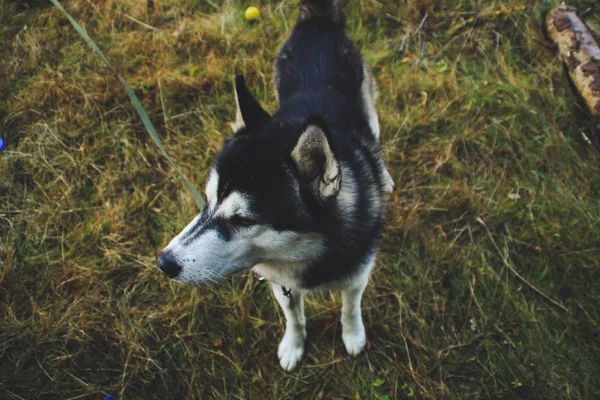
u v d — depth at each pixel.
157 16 2.06
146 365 1.47
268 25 2.03
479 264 1.59
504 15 2.01
